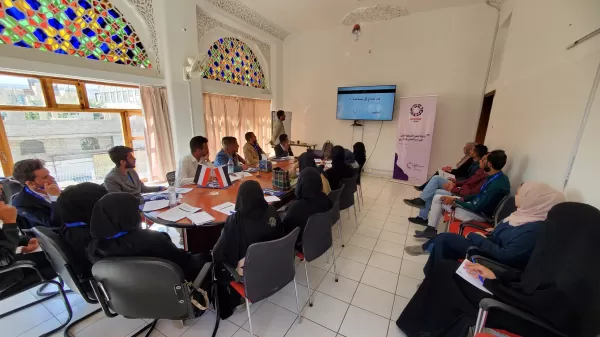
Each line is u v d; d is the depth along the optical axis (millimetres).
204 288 1518
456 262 1497
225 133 5074
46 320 1615
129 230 1196
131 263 1045
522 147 2361
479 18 4160
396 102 5098
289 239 1370
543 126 1975
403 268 2250
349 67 5465
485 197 2270
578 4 1663
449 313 1348
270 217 1540
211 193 2184
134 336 1504
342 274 2160
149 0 3438
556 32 1964
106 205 1141
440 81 4637
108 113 3828
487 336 982
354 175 2941
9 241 1385
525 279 1216
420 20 4605
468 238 1737
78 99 3406
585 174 1354
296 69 6129
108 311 1267
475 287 1306
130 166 2359
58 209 1349
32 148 3160
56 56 2738
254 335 1539
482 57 4242
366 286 2006
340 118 5617
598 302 938
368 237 2824
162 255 1285
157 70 3697
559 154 1672
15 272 1424
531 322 1087
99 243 1181
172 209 1808
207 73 4605
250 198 1430
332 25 5348
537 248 1227
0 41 2418
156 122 3807
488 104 4305
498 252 1508
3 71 2609
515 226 1552
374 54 5145
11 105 2881
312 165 2791
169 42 3607
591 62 1442
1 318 1618
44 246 1311
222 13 4336
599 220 1028
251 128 5805
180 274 1124
